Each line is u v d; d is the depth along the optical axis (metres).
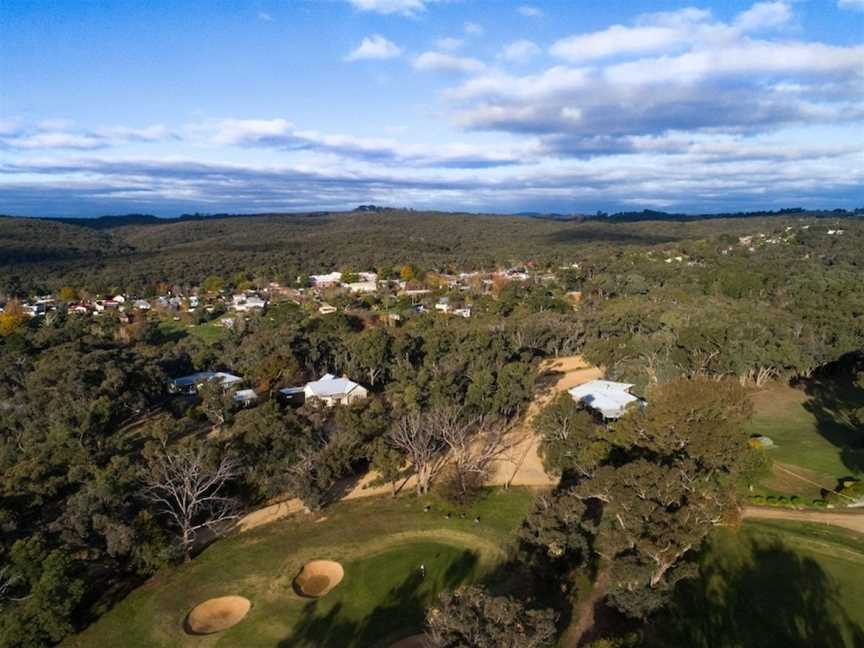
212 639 28.52
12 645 26.73
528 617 21.39
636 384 59.81
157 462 39.75
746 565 32.19
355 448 44.81
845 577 30.94
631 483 30.11
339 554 35.41
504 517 38.94
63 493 40.12
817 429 53.38
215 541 37.03
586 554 30.98
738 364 61.97
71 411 50.22
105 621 29.80
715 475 34.16
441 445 49.75
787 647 26.06
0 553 30.64
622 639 24.73
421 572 33.25
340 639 28.25
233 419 54.62
